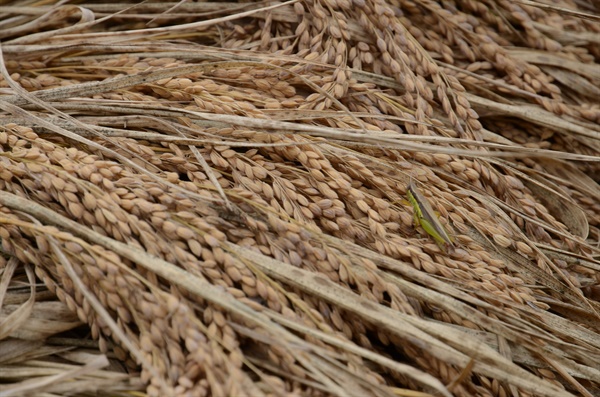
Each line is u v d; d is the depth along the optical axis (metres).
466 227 0.51
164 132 0.52
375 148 0.52
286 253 0.48
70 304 0.47
